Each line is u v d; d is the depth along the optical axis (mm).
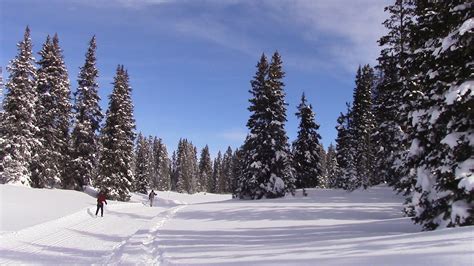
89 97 47562
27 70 39344
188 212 30000
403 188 21359
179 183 116062
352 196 37188
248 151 43406
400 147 23797
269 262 8680
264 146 41781
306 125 54812
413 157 15195
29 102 39188
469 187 11930
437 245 7930
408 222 18562
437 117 13375
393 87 21969
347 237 13961
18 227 17281
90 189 48156
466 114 12672
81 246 14672
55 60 44656
